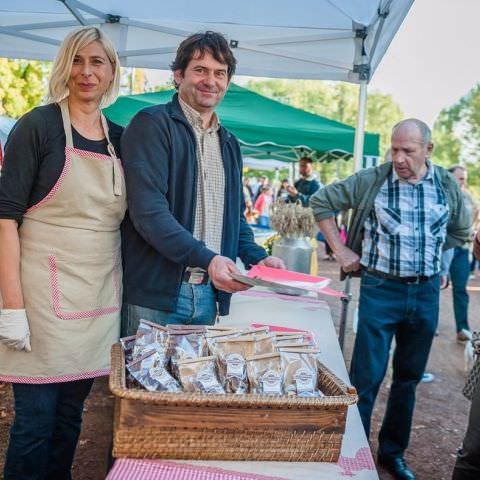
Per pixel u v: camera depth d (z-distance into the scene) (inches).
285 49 156.0
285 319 95.3
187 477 42.8
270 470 45.2
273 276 57.5
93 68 62.2
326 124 255.1
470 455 69.3
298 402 45.1
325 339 84.7
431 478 113.8
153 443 44.6
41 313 60.8
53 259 61.0
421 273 97.9
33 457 64.4
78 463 105.0
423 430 137.0
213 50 64.9
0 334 58.8
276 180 721.0
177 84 68.9
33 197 61.0
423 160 96.6
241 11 141.2
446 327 249.8
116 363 50.1
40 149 59.6
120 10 149.6
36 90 462.6
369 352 99.8
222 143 70.8
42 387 62.9
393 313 99.6
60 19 157.4
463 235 107.3
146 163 61.7
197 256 56.5
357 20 140.9
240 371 50.1
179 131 65.3
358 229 103.6
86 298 62.9
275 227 122.3
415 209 98.3
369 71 151.5
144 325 55.6
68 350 62.0
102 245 63.8
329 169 1411.2
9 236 59.4
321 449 46.8
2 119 141.6
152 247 65.0
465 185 210.1
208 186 68.7
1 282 59.5
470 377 71.8
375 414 144.8
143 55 162.4
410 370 104.5
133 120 64.4
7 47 167.9
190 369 49.3
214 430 45.0
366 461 49.1
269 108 255.6
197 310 68.3
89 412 127.0
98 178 62.6
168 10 145.3
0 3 145.7
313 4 133.5
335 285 346.3
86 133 64.1
